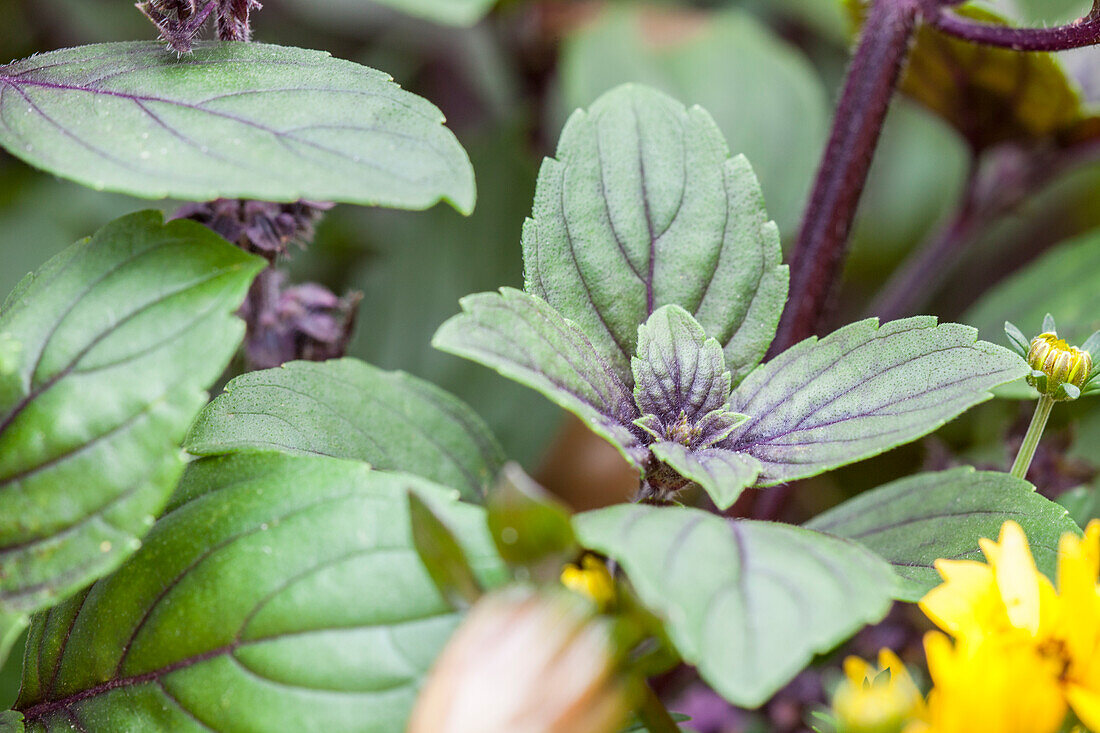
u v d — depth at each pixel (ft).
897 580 0.94
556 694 0.90
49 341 0.96
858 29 1.28
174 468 0.95
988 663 0.95
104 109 0.99
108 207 1.41
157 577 0.98
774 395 1.02
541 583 0.94
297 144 0.97
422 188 0.97
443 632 0.96
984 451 1.26
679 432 1.01
